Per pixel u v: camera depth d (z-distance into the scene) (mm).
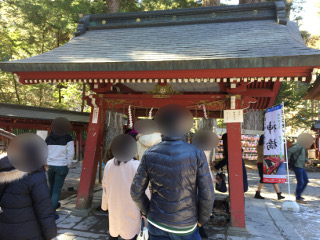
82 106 15391
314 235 3949
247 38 4160
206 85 5145
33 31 13867
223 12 5391
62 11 12430
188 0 12492
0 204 1651
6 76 13812
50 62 3836
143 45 4527
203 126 10047
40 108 10445
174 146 1812
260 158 6074
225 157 4305
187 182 1743
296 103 15695
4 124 8938
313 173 11758
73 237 3393
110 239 2660
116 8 11727
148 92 4602
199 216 1812
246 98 4191
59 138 4129
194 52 3768
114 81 3971
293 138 18016
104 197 2709
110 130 11102
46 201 1685
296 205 5340
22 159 1561
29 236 1645
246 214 4707
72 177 8617
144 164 1883
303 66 3049
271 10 5137
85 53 4352
